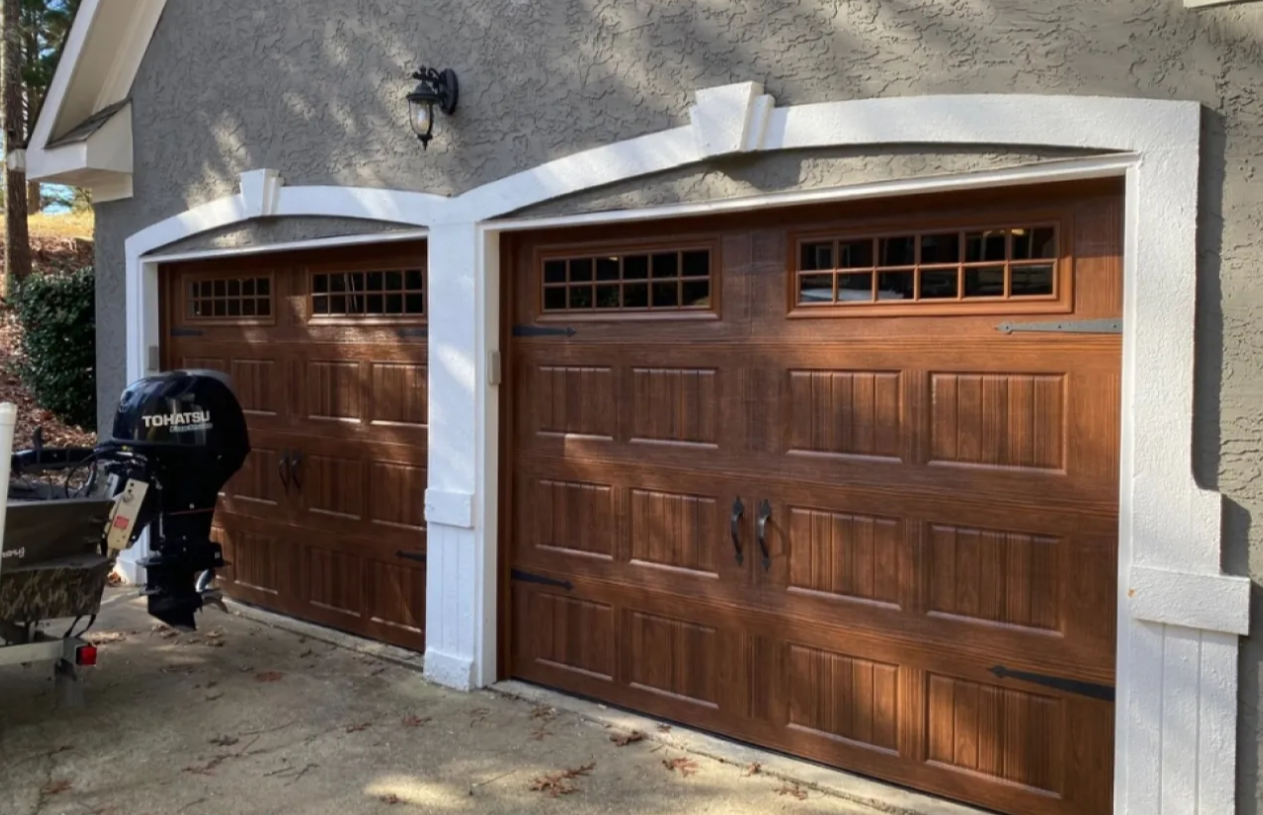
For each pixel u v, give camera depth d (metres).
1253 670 2.88
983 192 3.38
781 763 3.89
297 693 4.75
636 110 4.06
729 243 4.02
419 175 4.88
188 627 5.00
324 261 5.69
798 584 3.90
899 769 3.67
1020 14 3.15
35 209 20.78
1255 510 2.87
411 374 5.30
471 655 4.78
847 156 3.52
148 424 4.69
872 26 3.43
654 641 4.34
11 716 4.46
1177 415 2.94
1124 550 3.07
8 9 14.23
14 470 4.68
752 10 3.71
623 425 4.39
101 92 6.74
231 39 5.78
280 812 3.55
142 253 6.52
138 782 3.80
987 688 3.47
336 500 5.71
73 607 4.27
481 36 4.58
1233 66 2.84
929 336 3.54
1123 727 3.08
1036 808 3.38
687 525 4.21
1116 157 3.02
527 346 4.71
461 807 3.58
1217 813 2.94
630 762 3.94
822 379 3.81
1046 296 3.30
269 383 6.07
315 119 5.35
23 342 9.73
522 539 4.78
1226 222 2.87
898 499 3.64
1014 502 3.39
